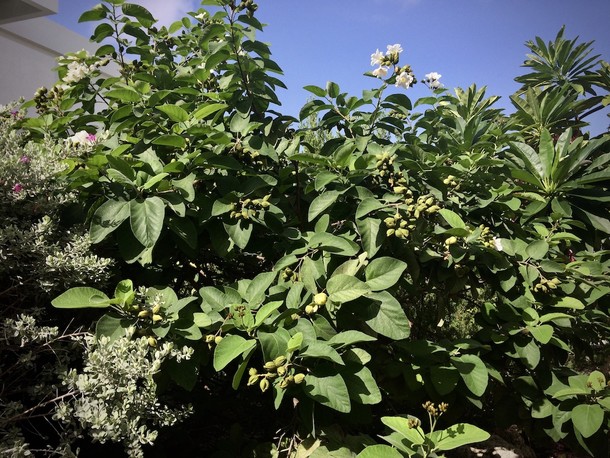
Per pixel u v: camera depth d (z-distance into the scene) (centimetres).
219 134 224
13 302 200
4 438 164
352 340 183
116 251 236
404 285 246
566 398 233
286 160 277
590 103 462
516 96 466
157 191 214
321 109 301
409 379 224
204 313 199
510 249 251
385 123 310
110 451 224
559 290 266
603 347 344
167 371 193
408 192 239
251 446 233
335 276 199
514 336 248
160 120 256
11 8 599
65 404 171
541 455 311
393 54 284
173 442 251
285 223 248
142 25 305
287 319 197
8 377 197
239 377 183
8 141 213
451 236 247
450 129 333
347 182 250
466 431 184
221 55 267
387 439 189
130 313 189
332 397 174
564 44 525
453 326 356
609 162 318
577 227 309
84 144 238
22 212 203
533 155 310
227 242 231
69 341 194
